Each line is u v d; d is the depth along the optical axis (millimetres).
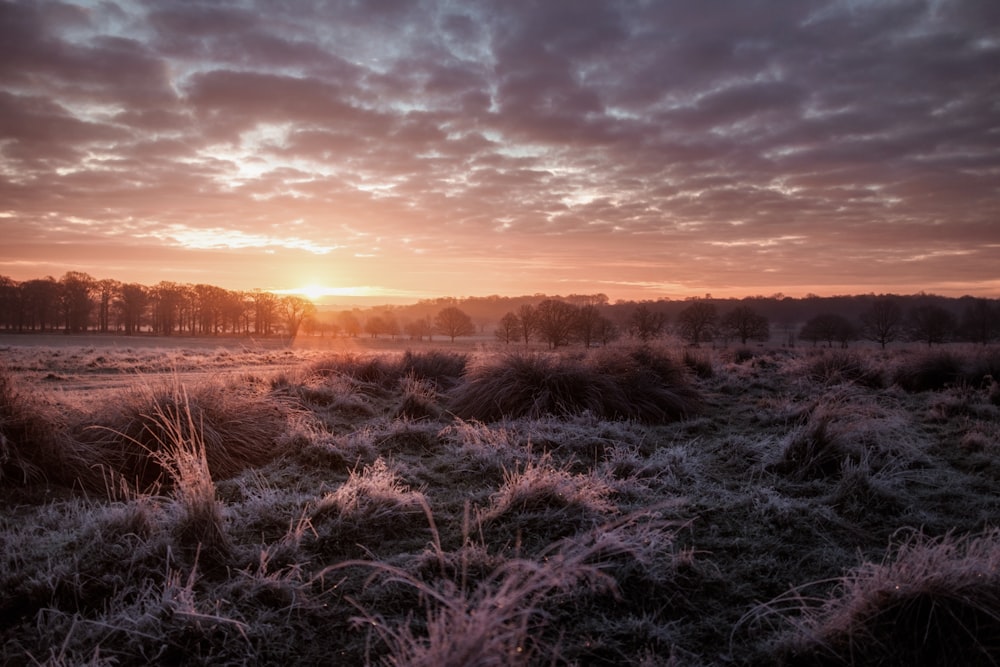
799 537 4031
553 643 2693
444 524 4152
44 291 81125
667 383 9711
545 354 9266
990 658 2535
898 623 2764
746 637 2832
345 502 4234
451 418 8328
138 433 5605
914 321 77875
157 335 85688
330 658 2611
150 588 2922
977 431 7355
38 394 5719
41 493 4703
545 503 4336
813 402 9039
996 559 2967
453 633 2297
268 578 3131
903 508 4641
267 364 24344
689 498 4633
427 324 110438
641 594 3154
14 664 2508
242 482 5078
